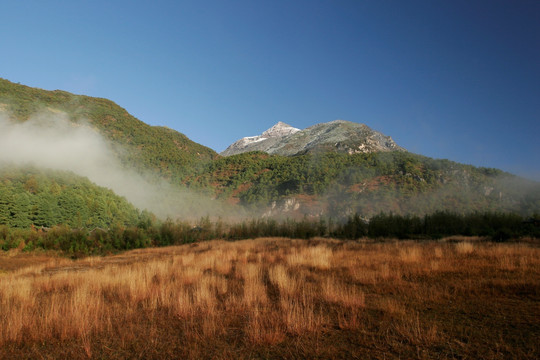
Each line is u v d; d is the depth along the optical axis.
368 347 4.18
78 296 6.57
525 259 10.17
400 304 6.12
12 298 7.16
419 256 12.30
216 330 5.08
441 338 4.33
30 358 4.25
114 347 4.55
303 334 4.76
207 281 8.47
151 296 7.23
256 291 7.12
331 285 7.30
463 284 7.49
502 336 4.32
